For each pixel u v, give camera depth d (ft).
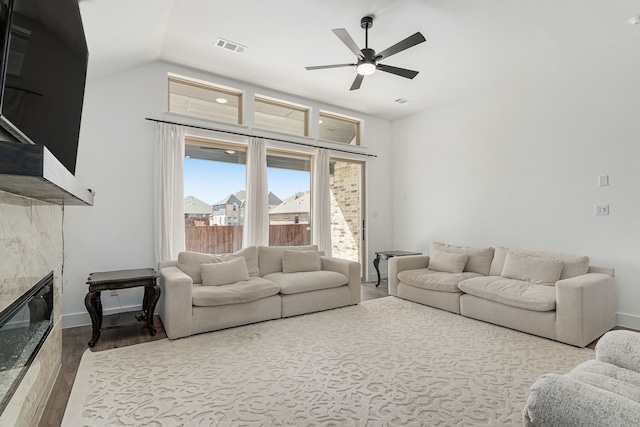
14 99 4.18
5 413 4.55
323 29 10.85
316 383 7.34
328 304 12.94
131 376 7.68
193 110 14.56
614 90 11.82
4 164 3.13
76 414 6.21
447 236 17.60
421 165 19.03
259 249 14.07
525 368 8.04
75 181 5.35
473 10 9.70
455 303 12.46
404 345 9.46
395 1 9.34
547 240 13.64
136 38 10.38
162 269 11.62
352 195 19.57
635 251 11.32
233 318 10.84
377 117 20.24
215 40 11.60
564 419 2.83
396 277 14.97
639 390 3.94
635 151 11.34
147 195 12.85
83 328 11.10
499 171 15.34
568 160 13.02
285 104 16.97
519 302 10.41
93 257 11.78
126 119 12.47
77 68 6.59
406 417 6.12
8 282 4.70
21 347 5.29
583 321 9.25
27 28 4.37
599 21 10.20
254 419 6.07
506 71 13.88
